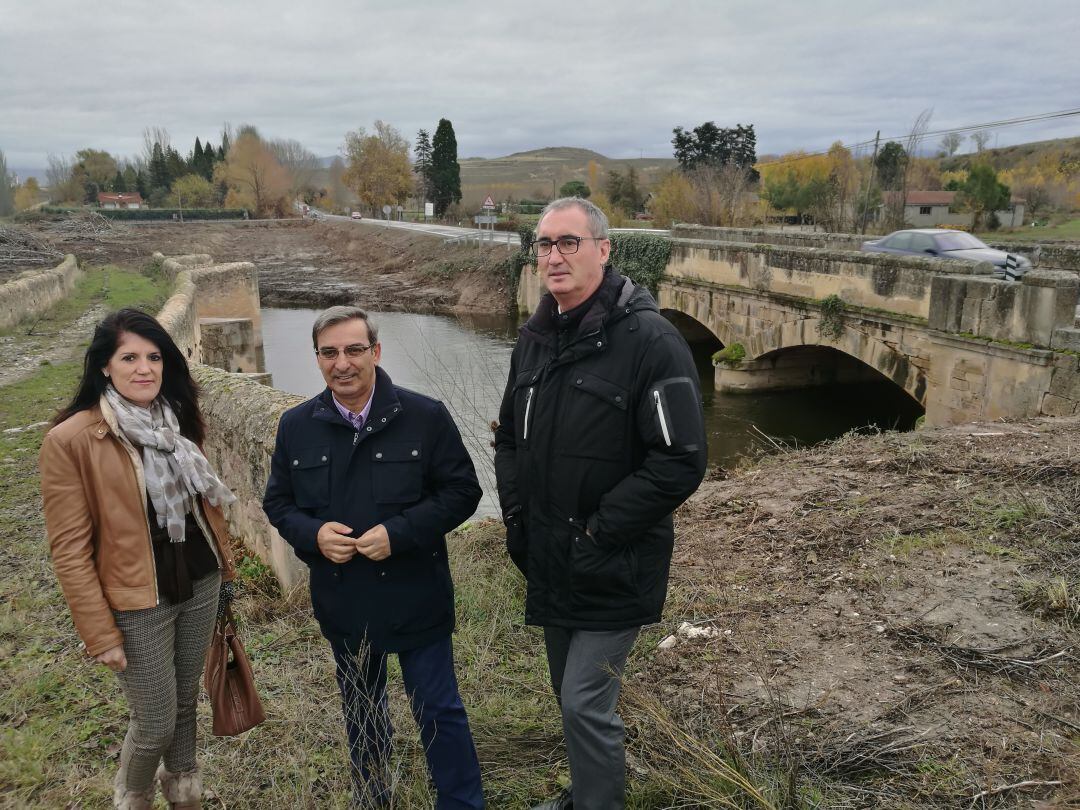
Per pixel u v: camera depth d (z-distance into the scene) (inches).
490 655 156.5
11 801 118.1
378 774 115.4
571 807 109.3
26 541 230.7
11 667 162.4
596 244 99.1
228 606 115.6
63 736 136.6
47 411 382.3
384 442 108.4
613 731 99.7
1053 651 134.5
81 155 4365.2
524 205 2581.2
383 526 105.0
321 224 3125.0
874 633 147.9
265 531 217.8
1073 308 378.0
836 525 200.4
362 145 3139.8
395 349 621.6
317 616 113.2
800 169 1608.0
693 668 143.2
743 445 617.6
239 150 3762.3
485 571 194.9
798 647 146.6
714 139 2337.6
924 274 507.8
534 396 103.6
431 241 1845.5
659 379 94.9
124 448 100.2
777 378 776.9
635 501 93.3
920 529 193.0
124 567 99.3
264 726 137.3
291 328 1227.2
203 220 3334.2
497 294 1380.4
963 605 153.3
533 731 132.3
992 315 416.8
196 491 105.8
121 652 99.2
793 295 656.4
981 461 240.2
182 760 112.7
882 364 555.8
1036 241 695.7
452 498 109.4
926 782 106.9
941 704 124.0
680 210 1715.1
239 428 231.8
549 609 102.0
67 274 914.1
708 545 201.9
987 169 1633.9
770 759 113.9
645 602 98.7
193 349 649.6
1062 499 197.9
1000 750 111.5
